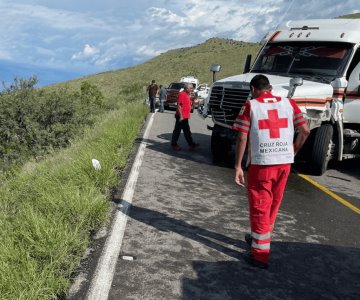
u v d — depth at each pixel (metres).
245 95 7.57
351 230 5.23
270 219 4.21
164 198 5.88
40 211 4.46
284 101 4.07
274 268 4.00
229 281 3.66
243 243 4.50
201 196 6.15
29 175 6.97
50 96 13.14
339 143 8.01
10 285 2.97
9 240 3.60
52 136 12.09
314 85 7.41
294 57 8.46
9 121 11.81
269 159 3.91
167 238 4.46
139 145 10.09
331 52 8.09
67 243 3.75
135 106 19.36
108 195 5.78
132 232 4.52
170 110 25.78
